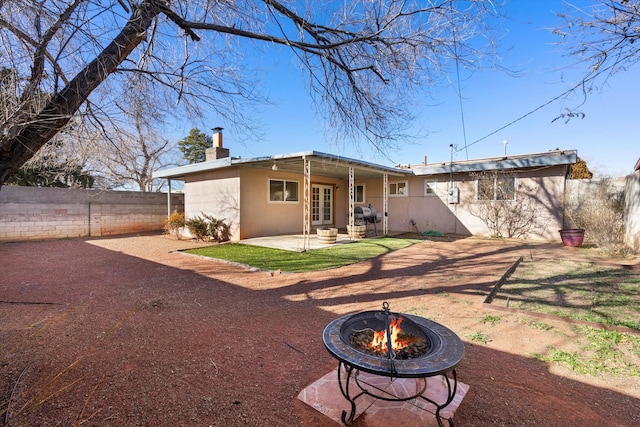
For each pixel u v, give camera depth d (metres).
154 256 7.77
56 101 2.31
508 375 2.48
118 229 12.35
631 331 3.21
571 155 9.62
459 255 7.80
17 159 2.16
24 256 7.56
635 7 2.39
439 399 2.13
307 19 3.37
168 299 4.40
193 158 14.96
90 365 2.60
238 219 10.22
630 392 2.26
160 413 2.00
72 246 9.23
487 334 3.24
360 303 4.26
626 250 7.73
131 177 9.29
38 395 2.17
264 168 11.05
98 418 1.94
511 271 6.00
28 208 10.22
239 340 3.11
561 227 10.23
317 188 13.69
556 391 2.27
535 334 3.23
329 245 9.41
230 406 2.08
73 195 11.17
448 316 3.75
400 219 13.77
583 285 4.95
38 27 2.19
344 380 2.36
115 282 5.32
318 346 2.99
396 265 6.68
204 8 3.24
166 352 2.84
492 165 11.02
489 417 1.98
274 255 7.79
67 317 3.68
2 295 4.53
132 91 3.61
